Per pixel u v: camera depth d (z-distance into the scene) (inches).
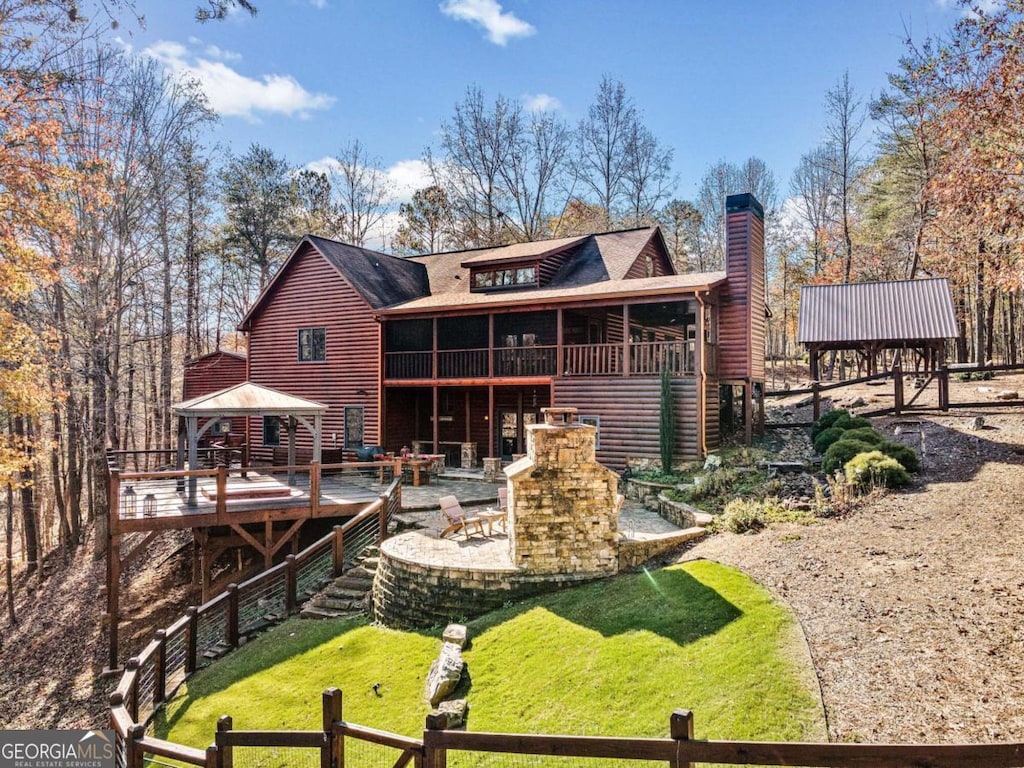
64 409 827.4
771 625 277.3
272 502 557.0
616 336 912.9
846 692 222.4
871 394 899.4
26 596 810.2
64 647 597.6
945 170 611.8
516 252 904.3
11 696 520.7
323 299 925.2
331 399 915.4
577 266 905.5
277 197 1421.0
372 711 302.0
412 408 940.0
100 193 666.2
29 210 578.9
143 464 1143.6
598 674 277.4
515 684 291.3
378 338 874.1
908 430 621.6
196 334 1370.6
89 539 912.9
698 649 274.2
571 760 233.0
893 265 1336.1
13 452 633.6
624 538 422.3
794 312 1646.2
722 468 576.7
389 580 424.2
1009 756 136.3
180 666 423.2
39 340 663.1
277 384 964.0
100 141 824.3
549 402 842.2
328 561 544.4
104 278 872.9
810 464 572.4
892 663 233.1
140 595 664.4
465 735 176.1
